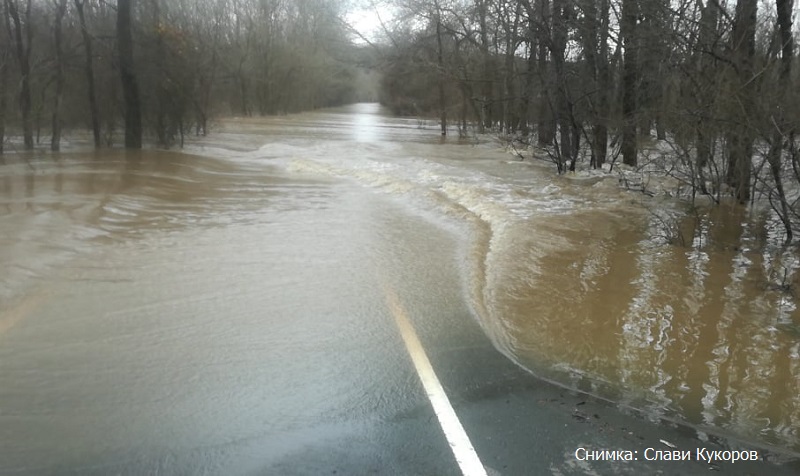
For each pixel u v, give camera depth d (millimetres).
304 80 64062
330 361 4797
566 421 3955
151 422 3832
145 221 9523
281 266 7402
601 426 3906
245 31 52688
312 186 13773
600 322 5824
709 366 4906
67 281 6523
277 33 56531
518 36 20516
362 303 6180
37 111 17797
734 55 10953
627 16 15477
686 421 4016
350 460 3477
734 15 12359
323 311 5910
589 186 14484
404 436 3736
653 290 6816
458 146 26594
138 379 4402
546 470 3396
